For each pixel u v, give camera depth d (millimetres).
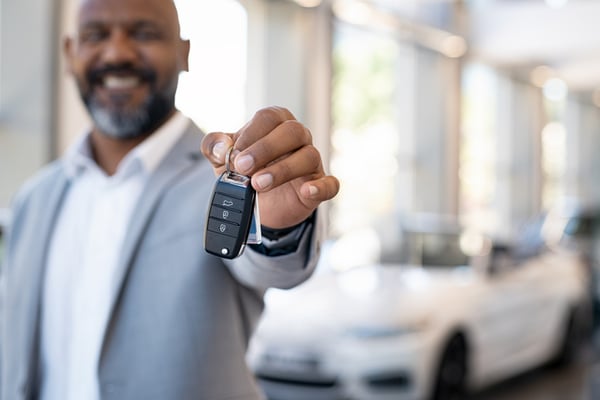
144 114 1603
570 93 17516
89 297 1538
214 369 1413
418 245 5887
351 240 6152
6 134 5613
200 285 1418
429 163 11734
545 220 6906
